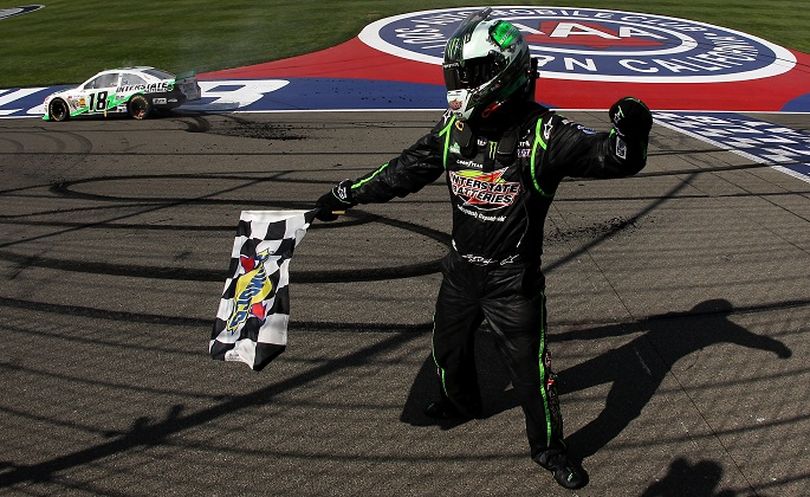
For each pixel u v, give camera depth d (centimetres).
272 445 319
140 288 500
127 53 1967
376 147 962
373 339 416
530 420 288
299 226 297
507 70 245
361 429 330
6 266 548
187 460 310
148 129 1181
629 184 748
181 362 396
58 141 1102
